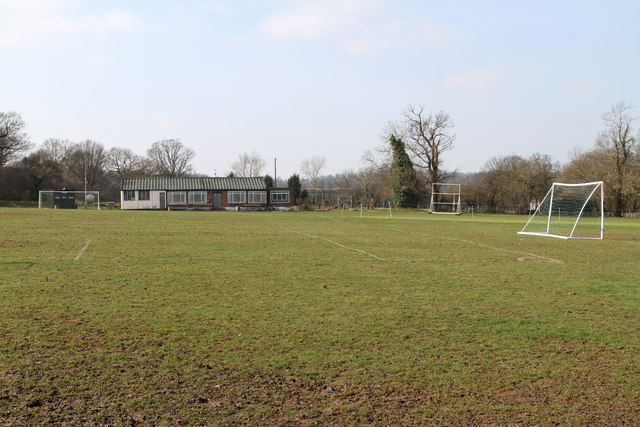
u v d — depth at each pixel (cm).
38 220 3512
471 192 8481
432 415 560
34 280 1245
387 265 1658
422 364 709
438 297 1156
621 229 4091
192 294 1130
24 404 557
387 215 6412
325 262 1694
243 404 575
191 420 534
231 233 2786
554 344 813
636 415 570
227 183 7688
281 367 685
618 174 7275
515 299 1155
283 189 7744
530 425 543
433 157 8031
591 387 644
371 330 869
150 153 11200
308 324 897
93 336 799
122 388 606
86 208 7075
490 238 2880
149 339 790
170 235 2553
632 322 960
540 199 8181
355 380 648
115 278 1304
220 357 717
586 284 1377
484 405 587
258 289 1204
